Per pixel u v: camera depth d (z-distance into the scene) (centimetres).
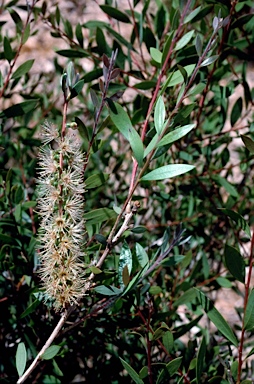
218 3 51
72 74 36
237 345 40
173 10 51
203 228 60
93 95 38
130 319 49
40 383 52
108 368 53
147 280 54
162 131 36
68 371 54
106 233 51
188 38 43
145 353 51
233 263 39
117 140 68
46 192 36
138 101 58
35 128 66
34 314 50
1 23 62
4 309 54
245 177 61
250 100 57
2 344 54
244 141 36
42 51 135
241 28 53
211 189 60
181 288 52
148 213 67
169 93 53
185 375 43
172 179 59
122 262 40
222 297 88
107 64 37
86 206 63
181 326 51
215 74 55
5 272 53
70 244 35
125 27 142
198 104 59
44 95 71
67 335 51
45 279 38
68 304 39
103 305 40
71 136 36
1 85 58
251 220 60
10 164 75
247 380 39
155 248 52
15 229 49
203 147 59
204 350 39
